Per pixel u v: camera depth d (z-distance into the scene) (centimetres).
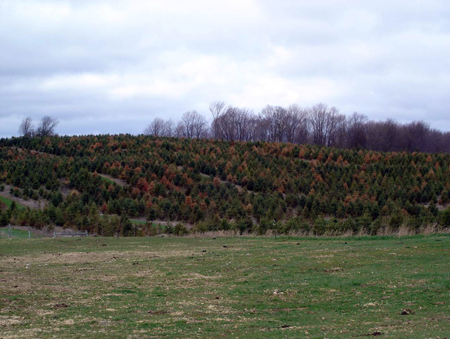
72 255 2064
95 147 7038
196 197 4938
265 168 6216
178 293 1287
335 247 2014
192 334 901
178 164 6519
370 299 1160
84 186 5241
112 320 1016
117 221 3619
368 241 2212
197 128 11356
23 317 1041
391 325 927
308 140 11138
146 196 5119
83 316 1051
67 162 6050
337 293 1234
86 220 3722
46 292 1295
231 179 6009
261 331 914
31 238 2894
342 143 10588
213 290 1318
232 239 2658
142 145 7275
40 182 5419
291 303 1164
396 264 1535
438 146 10594
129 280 1464
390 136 10394
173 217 4503
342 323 963
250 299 1212
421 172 5753
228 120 10925
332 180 5600
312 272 1498
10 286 1366
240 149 7394
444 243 1894
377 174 5734
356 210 4253
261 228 3216
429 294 1164
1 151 6712
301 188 5547
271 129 10956
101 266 1736
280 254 1875
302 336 859
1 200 4675
